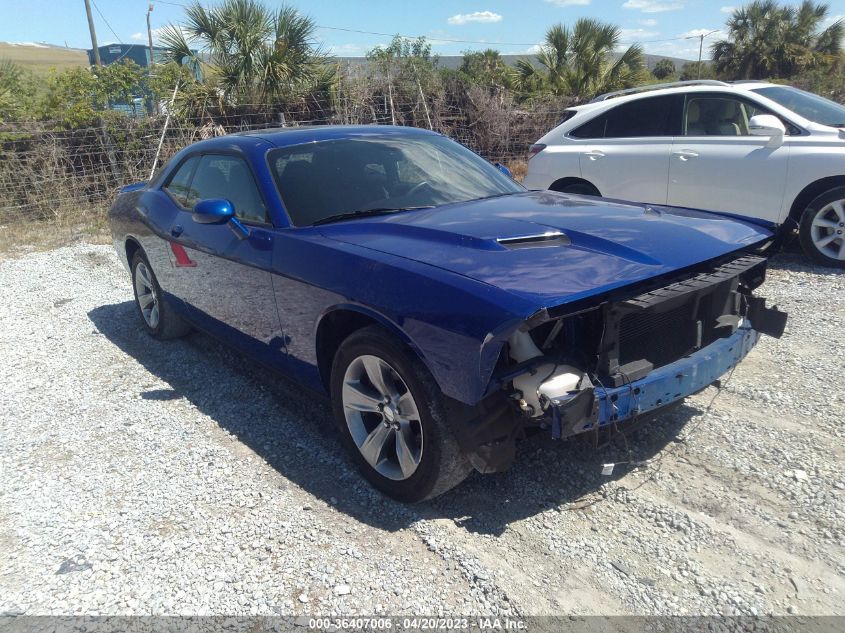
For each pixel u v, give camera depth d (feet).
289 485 10.02
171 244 14.15
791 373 12.92
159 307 15.93
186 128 39.50
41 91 42.57
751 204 20.02
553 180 24.30
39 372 15.03
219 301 12.78
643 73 56.85
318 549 8.54
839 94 55.42
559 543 8.50
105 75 39.99
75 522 9.31
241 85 42.27
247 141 12.76
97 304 20.15
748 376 12.92
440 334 7.86
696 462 10.12
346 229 10.40
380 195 11.64
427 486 8.79
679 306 9.07
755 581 7.70
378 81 45.32
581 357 8.27
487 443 8.16
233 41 42.24
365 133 13.42
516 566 8.11
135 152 37.68
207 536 8.86
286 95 43.73
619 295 8.04
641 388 8.21
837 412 11.30
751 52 94.43
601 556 8.23
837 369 12.94
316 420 12.10
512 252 8.64
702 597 7.49
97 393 13.75
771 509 8.94
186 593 7.82
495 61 62.59
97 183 36.58
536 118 46.55
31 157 35.24
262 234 11.10
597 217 10.14
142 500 9.77
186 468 10.62
